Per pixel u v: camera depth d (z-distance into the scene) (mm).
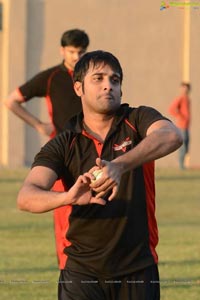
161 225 27781
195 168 49219
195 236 25344
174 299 17000
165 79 52906
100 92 10375
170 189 37656
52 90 17109
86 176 9211
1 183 39688
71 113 16953
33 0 51969
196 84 52906
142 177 10484
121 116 10562
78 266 10617
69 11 51969
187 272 19766
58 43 52156
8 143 52094
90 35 52156
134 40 52375
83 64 10516
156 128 10117
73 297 10586
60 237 12609
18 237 25016
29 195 9742
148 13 52188
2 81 51969
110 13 52156
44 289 17953
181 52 52562
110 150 10469
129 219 10438
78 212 10477
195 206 32375
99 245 10500
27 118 18312
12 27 51750
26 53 51969
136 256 10516
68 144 10500
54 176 10336
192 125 53219
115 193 9234
